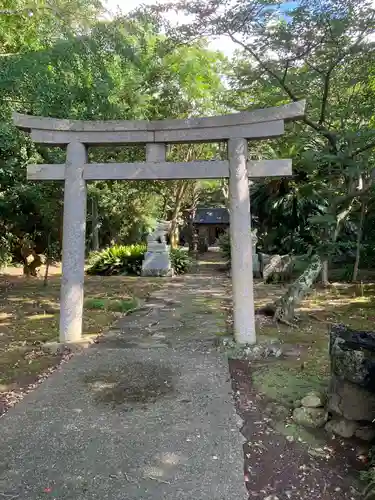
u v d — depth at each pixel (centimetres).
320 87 770
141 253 1458
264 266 1223
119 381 394
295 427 304
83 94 672
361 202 1045
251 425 310
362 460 263
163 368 432
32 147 828
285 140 855
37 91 623
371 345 307
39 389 375
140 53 889
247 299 495
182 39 658
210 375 409
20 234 1194
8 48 729
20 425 305
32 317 700
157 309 777
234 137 488
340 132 693
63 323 521
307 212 1327
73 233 516
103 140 510
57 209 1073
